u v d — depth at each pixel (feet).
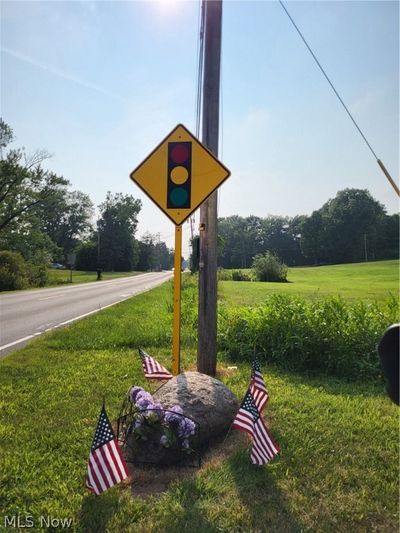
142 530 8.63
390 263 260.01
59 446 12.29
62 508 9.30
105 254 325.62
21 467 10.99
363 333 21.16
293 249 398.83
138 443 11.28
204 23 20.12
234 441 12.76
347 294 75.66
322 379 19.97
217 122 19.43
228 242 414.82
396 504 9.60
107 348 26.30
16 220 151.33
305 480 10.55
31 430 13.33
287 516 9.12
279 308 24.21
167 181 15.93
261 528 8.73
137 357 23.53
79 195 318.65
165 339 28.17
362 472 10.95
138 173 16.06
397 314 23.34
